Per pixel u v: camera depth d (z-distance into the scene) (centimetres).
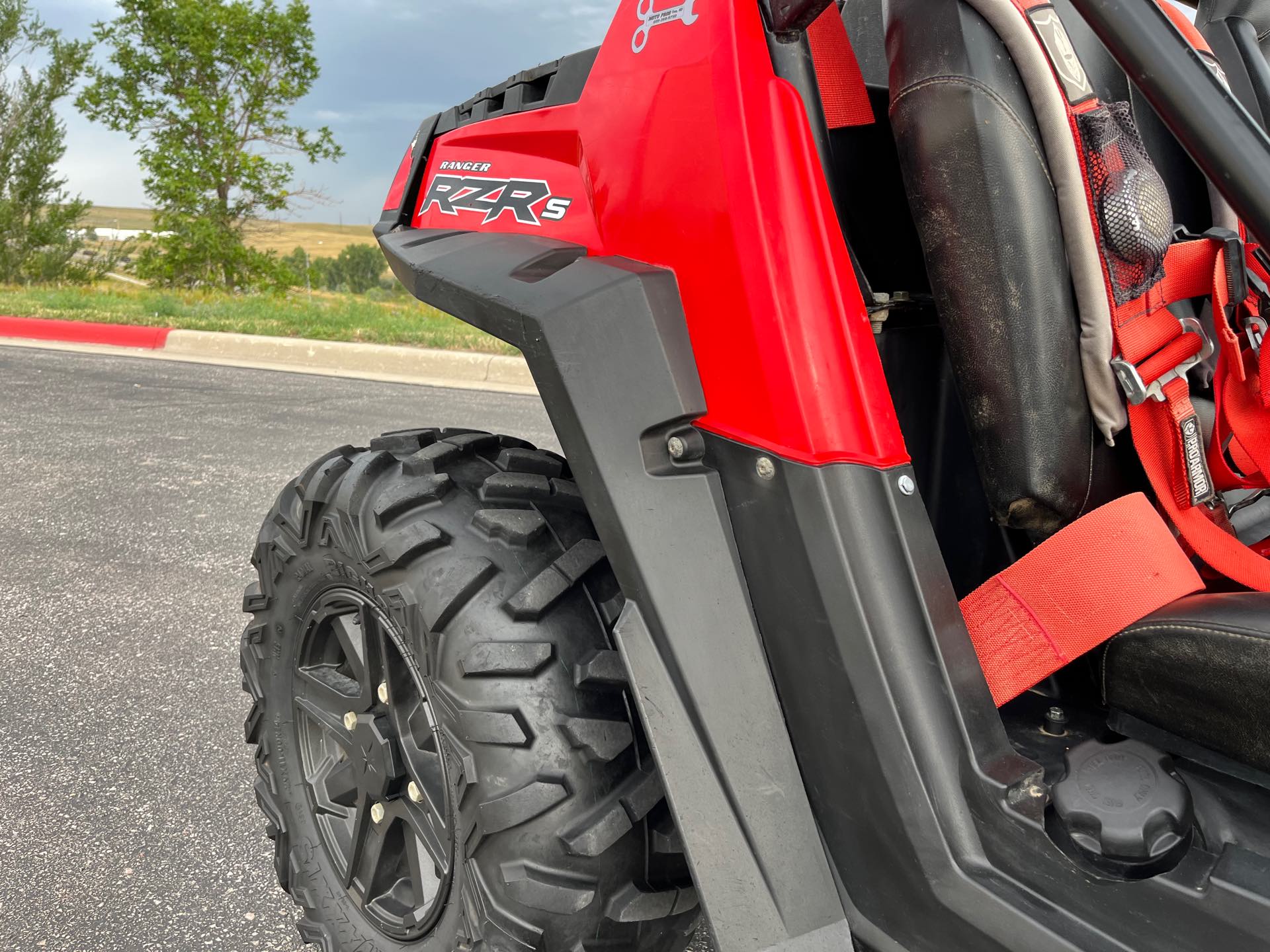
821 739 113
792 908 112
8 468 495
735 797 112
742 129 110
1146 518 116
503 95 166
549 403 120
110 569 365
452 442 148
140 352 919
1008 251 114
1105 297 116
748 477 114
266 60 3081
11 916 188
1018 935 104
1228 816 106
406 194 185
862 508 108
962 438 154
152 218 3061
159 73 3067
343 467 156
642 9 127
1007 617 118
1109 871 101
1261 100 171
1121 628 114
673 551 115
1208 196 164
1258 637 105
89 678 282
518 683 123
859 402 109
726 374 115
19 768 236
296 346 881
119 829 214
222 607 332
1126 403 121
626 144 125
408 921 146
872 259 137
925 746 107
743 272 111
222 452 532
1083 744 112
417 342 905
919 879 109
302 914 190
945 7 113
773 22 112
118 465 502
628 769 125
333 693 159
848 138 130
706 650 114
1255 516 171
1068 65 114
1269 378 126
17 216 2819
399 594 132
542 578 128
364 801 154
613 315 117
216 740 251
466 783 123
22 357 859
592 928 122
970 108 112
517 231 146
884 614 108
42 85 2795
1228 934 97
